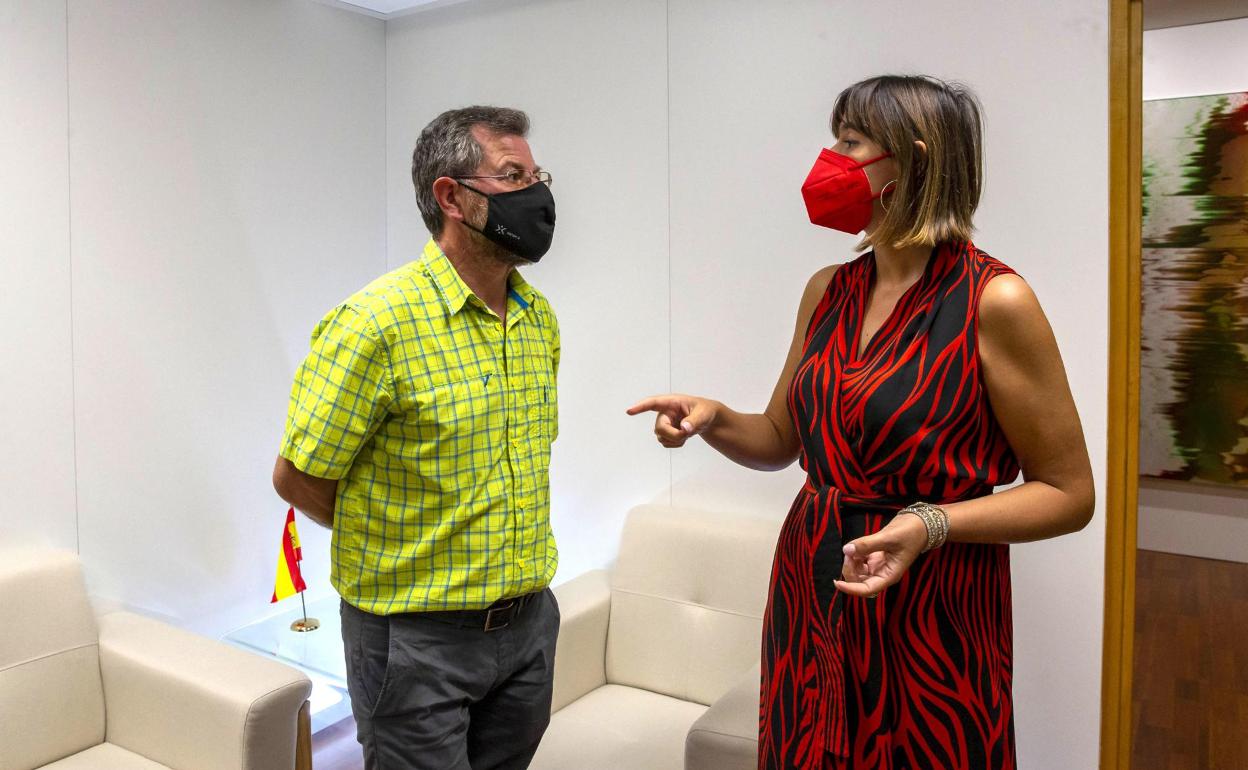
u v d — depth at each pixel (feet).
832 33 7.82
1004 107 7.16
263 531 9.58
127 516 8.27
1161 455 15.55
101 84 7.92
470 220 5.19
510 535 5.36
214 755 6.34
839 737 4.02
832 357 4.21
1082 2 6.79
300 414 5.00
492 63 9.90
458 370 5.14
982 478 3.90
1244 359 14.43
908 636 3.92
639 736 7.14
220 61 8.91
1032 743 7.42
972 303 3.84
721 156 8.46
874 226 4.25
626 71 8.98
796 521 4.28
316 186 9.96
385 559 5.16
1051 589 7.25
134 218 8.23
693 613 8.00
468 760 5.91
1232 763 9.12
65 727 6.81
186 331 8.72
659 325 8.98
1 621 6.53
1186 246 14.61
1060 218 7.02
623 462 9.32
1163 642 12.21
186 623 8.84
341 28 10.16
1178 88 14.33
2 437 7.32
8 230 7.32
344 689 8.82
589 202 9.36
